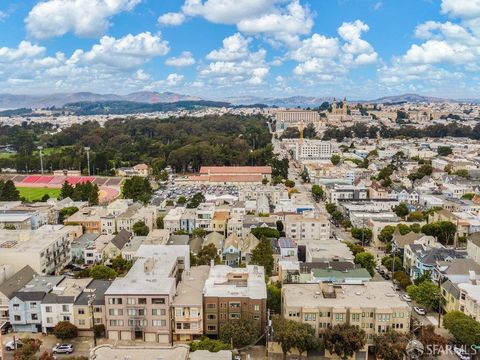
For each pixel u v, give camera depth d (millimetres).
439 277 180625
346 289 158750
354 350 137250
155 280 159500
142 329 149625
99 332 153500
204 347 133000
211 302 150500
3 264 191625
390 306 144250
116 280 159625
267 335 144500
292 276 182500
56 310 155500
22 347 136625
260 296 150500
